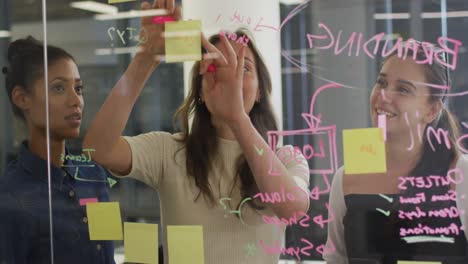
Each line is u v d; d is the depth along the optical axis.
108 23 1.19
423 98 1.01
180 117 1.15
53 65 1.25
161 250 1.15
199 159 1.13
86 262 1.22
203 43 1.12
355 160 1.04
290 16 1.06
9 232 1.29
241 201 1.10
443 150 1.01
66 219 1.24
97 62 1.20
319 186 1.06
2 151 1.33
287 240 1.08
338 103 1.05
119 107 1.18
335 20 1.04
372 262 1.04
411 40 1.01
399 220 1.03
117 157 1.17
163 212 1.15
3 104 1.32
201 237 1.12
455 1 1.00
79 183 1.22
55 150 1.25
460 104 1.00
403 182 1.03
